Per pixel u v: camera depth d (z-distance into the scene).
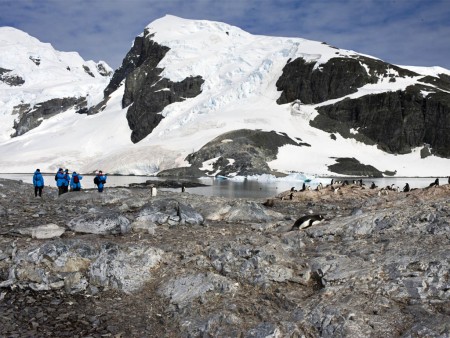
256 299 9.16
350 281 9.03
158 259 11.22
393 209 13.45
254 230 15.53
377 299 8.21
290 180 99.00
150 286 10.30
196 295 9.40
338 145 144.62
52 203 22.81
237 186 74.69
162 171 115.12
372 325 7.51
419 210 12.53
